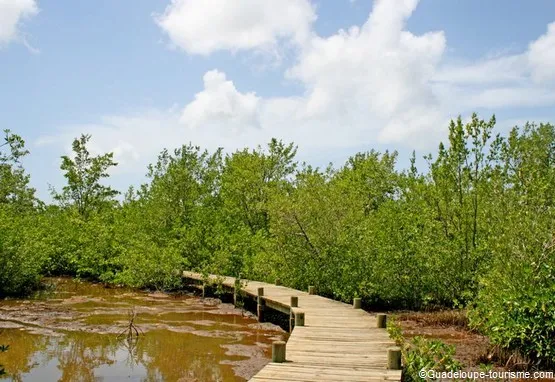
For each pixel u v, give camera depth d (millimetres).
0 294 23109
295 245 20719
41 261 25688
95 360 12852
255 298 18953
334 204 20469
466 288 17672
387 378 7902
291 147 33125
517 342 11297
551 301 10602
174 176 32094
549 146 35406
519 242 12453
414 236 19234
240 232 27391
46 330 16125
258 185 31625
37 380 11305
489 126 18125
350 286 18953
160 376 11539
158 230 30672
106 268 29703
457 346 12898
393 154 36094
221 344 14508
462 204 18672
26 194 39531
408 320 16641
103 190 39781
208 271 24750
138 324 17281
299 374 8125
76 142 39000
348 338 10953
